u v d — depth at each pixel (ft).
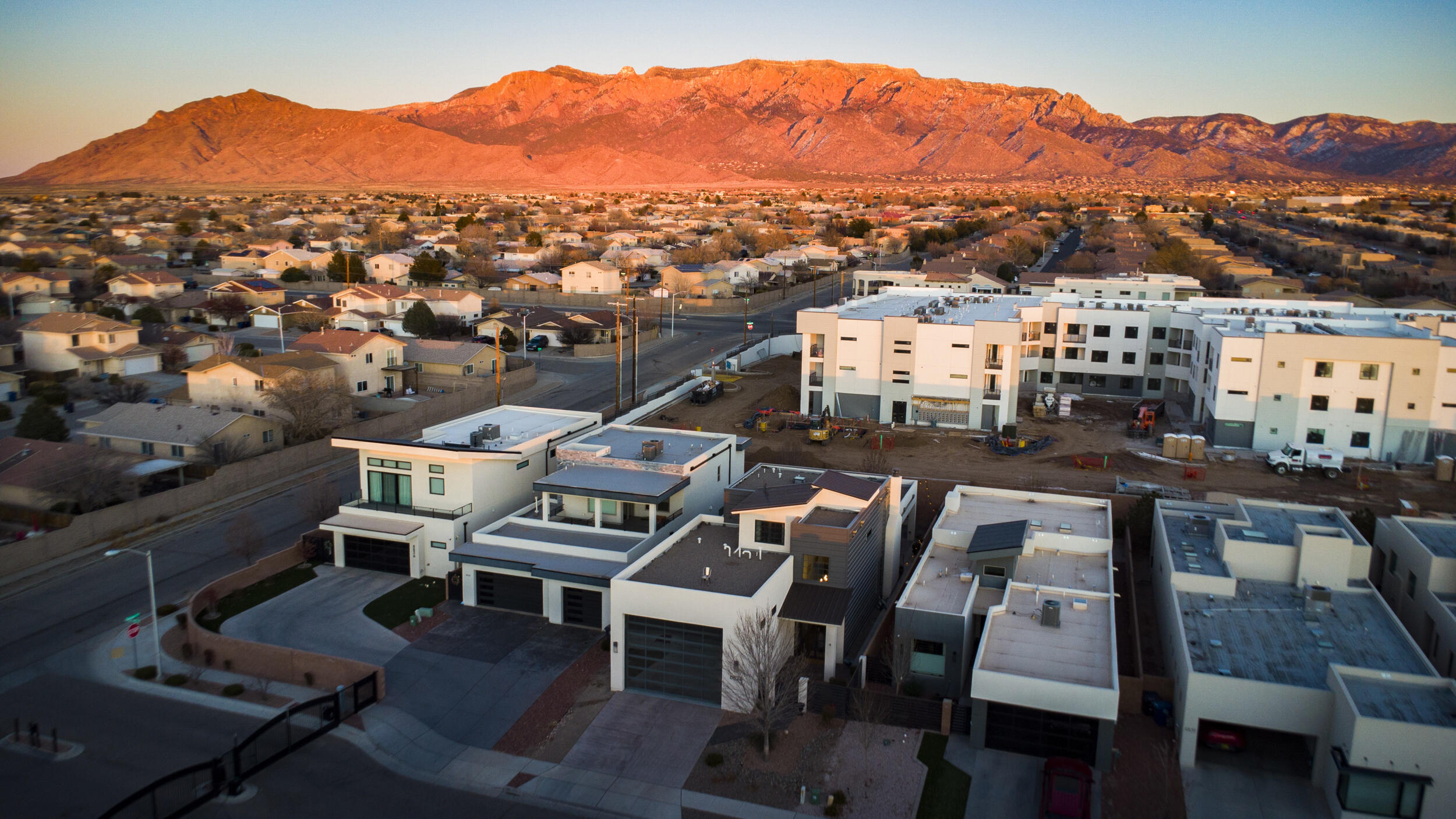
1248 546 153.28
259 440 250.37
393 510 186.60
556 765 123.44
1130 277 429.38
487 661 149.28
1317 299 404.57
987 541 160.86
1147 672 144.66
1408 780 106.32
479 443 197.26
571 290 534.78
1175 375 314.96
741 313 495.82
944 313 308.60
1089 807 109.40
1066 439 270.46
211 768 115.55
